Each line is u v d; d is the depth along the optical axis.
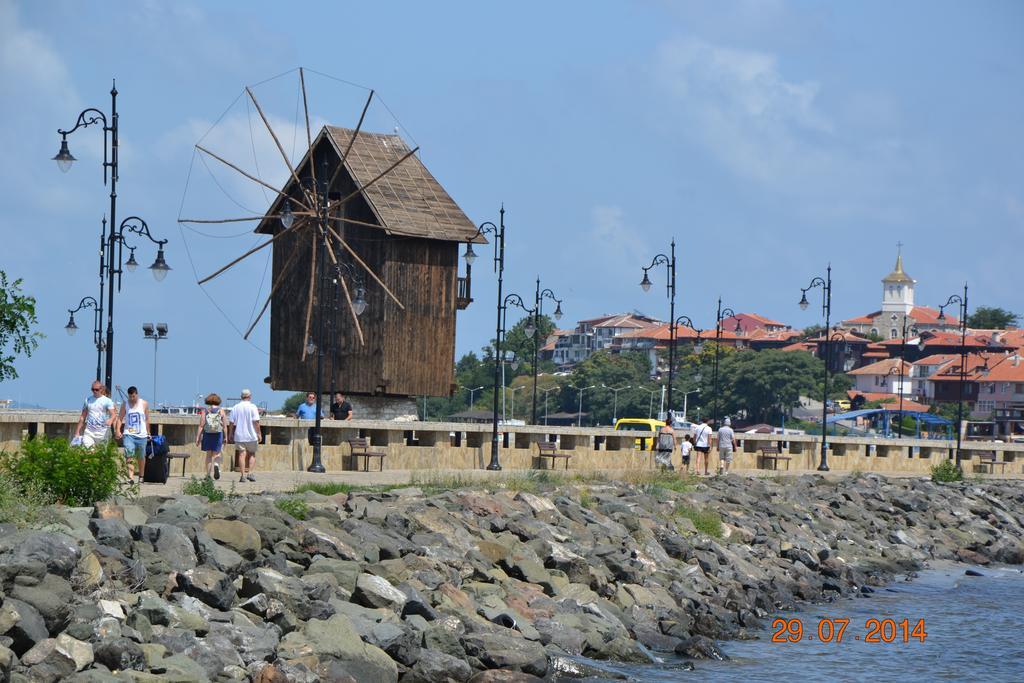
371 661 74.56
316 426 147.75
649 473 169.00
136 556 76.81
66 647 63.09
